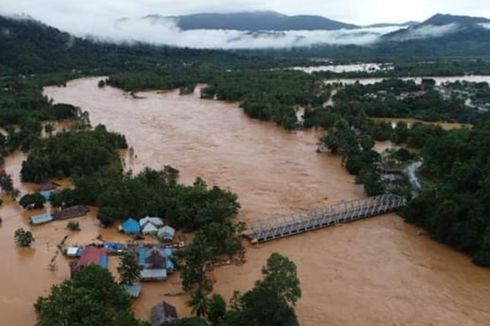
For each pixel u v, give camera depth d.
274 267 63.44
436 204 99.38
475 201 93.50
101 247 88.56
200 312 66.06
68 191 109.31
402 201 112.19
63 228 98.00
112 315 59.69
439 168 122.38
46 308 61.09
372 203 110.81
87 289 64.19
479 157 109.12
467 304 75.88
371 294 77.69
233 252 87.19
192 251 77.81
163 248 87.31
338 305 74.31
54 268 82.56
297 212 108.44
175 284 78.12
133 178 114.50
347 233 100.31
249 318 60.12
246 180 128.38
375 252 92.12
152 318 66.50
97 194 108.19
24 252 88.12
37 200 106.38
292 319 61.41
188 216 97.12
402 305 75.06
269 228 97.44
